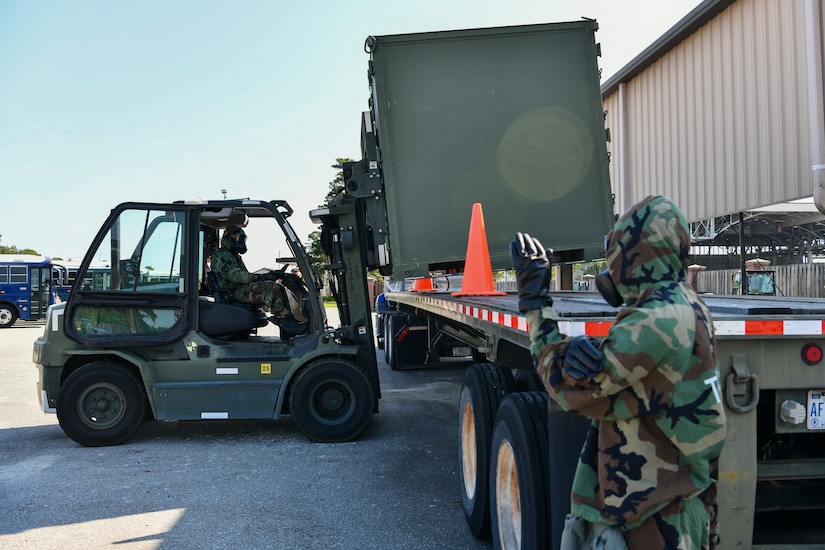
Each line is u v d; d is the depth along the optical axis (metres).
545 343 1.99
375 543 3.99
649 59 12.94
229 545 3.96
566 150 5.89
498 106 5.85
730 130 10.71
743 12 10.35
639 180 13.62
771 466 2.59
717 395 1.86
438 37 5.77
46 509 4.60
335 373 6.50
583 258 5.89
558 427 2.75
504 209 5.81
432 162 5.78
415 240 5.75
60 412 6.35
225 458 5.95
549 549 2.91
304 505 4.67
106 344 6.40
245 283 6.88
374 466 5.66
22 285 25.34
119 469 5.61
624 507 1.81
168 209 6.65
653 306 1.81
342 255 6.95
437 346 11.15
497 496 3.46
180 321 6.55
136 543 3.99
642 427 1.83
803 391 2.48
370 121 6.04
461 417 4.39
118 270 6.54
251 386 6.51
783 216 19.12
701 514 1.85
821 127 8.61
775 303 3.60
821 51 8.61
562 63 5.91
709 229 15.78
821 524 3.01
